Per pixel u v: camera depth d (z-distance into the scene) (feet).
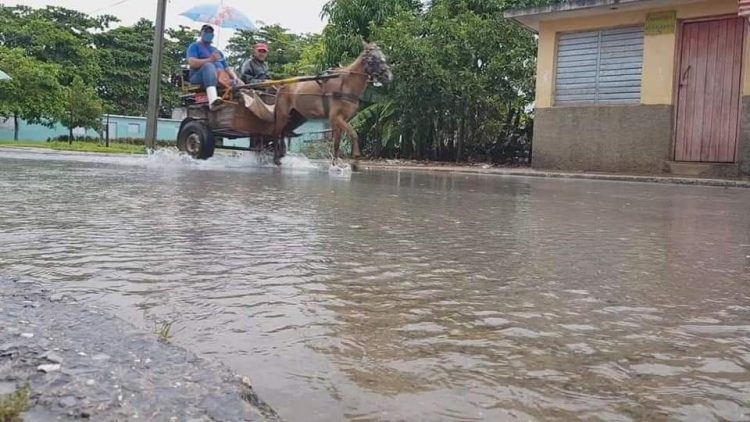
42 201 13.64
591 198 19.16
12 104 89.92
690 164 34.96
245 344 4.85
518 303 6.22
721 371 4.46
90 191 15.99
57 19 132.98
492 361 4.60
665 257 8.89
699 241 10.44
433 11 51.03
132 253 8.22
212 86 31.14
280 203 14.52
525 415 3.73
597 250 9.41
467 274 7.52
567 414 3.75
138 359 4.23
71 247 8.53
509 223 12.40
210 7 44.88
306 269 7.55
